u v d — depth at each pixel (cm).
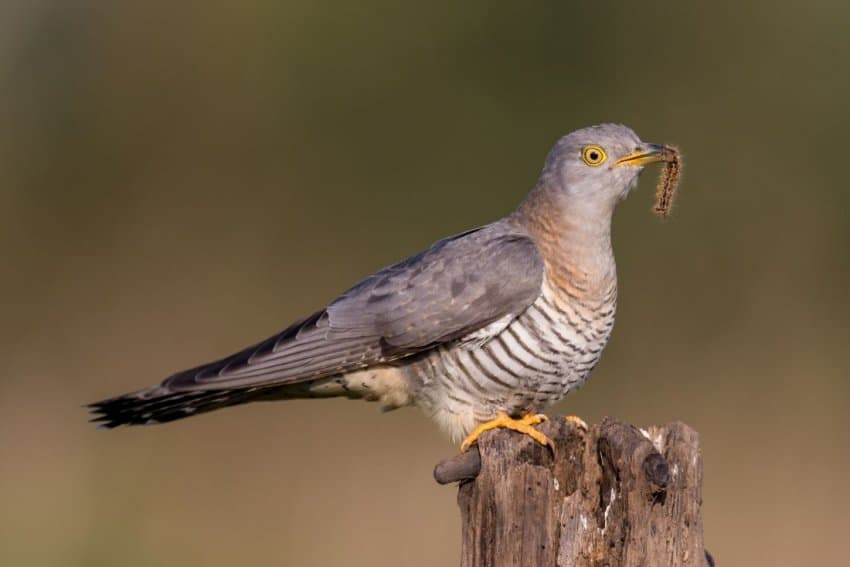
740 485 1106
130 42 1783
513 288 670
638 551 536
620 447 542
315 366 681
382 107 1705
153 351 1414
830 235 1514
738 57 1648
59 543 1047
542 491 550
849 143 1576
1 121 1770
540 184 700
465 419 688
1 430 1230
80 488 1112
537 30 1688
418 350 679
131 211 1700
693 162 1616
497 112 1686
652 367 1314
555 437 567
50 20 1845
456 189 1681
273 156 1709
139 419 683
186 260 1609
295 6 1719
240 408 1195
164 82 1756
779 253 1491
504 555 550
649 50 1673
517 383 676
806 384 1255
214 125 1734
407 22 1703
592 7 1681
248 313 1485
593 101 1677
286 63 1723
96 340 1444
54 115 1780
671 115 1655
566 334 672
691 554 543
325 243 1645
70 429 1229
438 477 557
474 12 1691
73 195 1730
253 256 1614
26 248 1645
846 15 1614
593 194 681
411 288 680
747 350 1341
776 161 1592
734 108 1636
